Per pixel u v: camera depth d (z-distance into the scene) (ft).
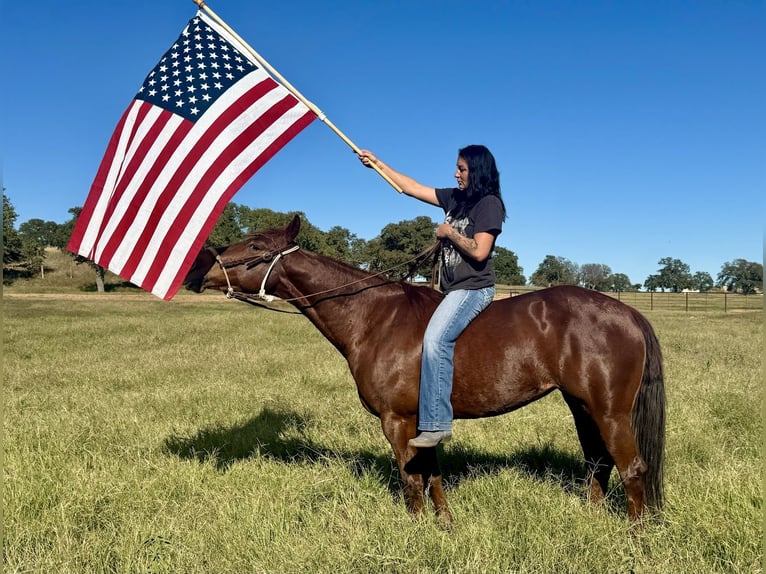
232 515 13.17
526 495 13.70
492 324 13.05
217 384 28.58
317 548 11.35
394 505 13.66
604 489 14.21
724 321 78.95
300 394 26.84
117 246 14.25
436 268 14.94
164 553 11.56
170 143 14.32
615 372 12.39
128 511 13.50
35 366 35.68
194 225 13.98
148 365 35.47
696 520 12.21
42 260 238.27
